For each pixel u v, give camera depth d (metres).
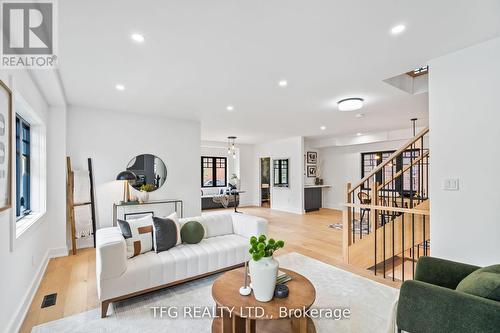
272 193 8.94
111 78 3.03
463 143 2.30
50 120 3.78
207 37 2.12
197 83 3.22
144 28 1.97
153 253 2.74
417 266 1.95
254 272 1.72
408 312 1.48
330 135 7.64
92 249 4.12
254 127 6.27
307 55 2.46
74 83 3.19
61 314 2.24
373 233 3.35
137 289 2.36
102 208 4.42
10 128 1.99
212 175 9.55
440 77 2.47
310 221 6.57
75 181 4.12
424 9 1.75
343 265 3.45
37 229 2.95
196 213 5.43
